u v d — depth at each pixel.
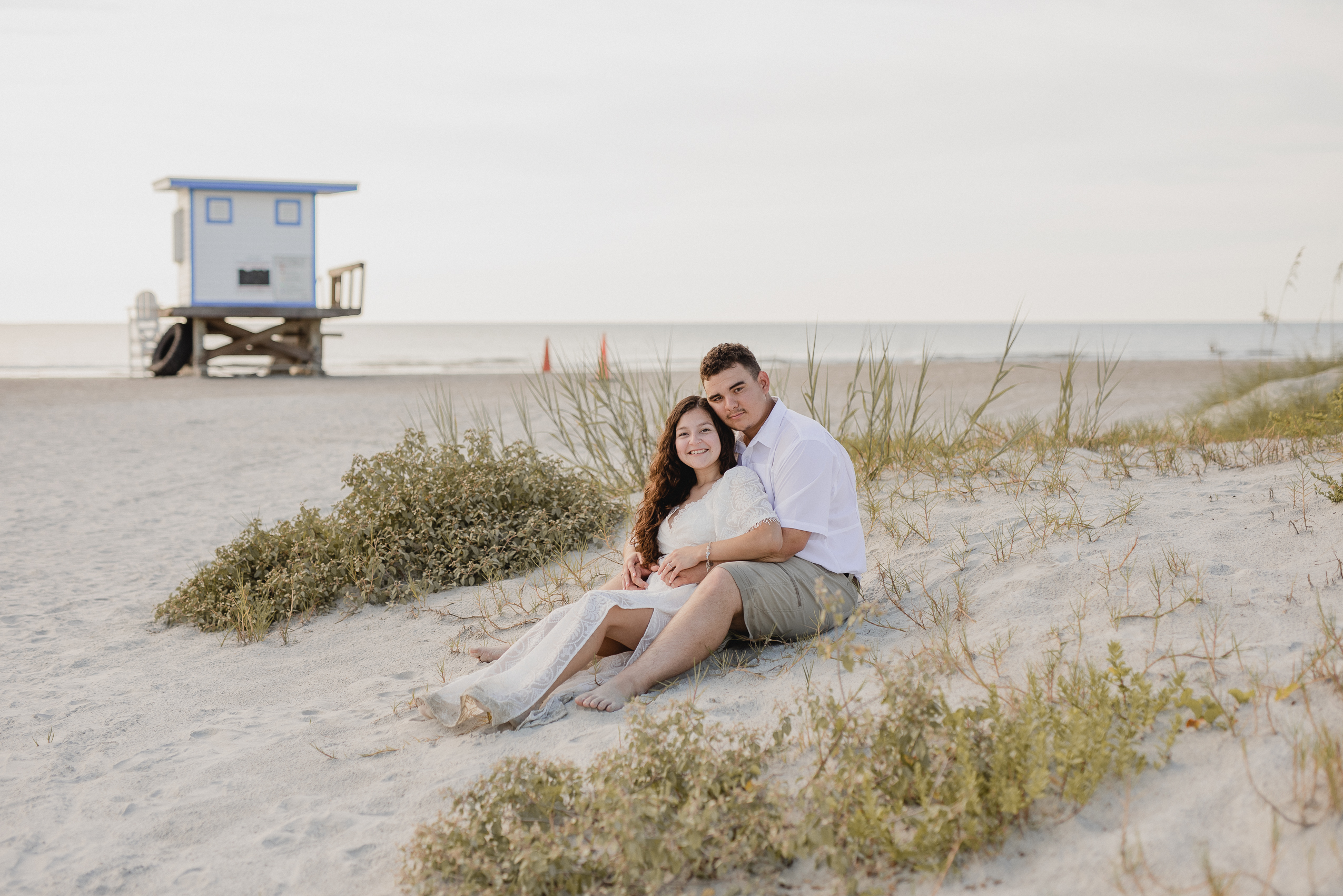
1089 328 173.75
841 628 3.71
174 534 7.65
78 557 6.93
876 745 2.48
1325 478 4.07
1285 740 2.31
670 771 2.55
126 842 2.79
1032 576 3.83
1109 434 6.49
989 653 3.22
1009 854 2.18
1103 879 2.02
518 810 2.53
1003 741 2.36
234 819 2.89
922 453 6.28
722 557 3.57
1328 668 2.59
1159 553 3.79
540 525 5.57
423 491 5.58
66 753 3.48
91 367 38.97
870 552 4.70
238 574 5.34
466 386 21.73
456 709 3.33
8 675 4.44
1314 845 1.93
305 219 24.86
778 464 3.64
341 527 5.53
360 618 5.00
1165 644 3.01
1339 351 11.21
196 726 3.71
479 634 4.52
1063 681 2.73
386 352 64.88
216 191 24.22
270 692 4.09
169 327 28.19
